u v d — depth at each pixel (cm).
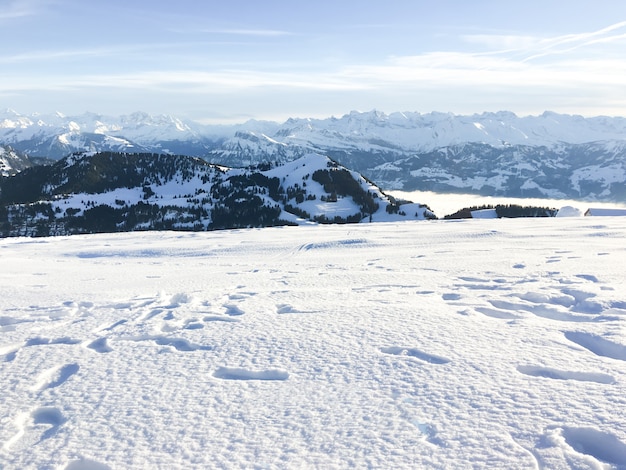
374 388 580
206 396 579
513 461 416
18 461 454
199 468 430
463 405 521
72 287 1509
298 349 740
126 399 578
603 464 409
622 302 965
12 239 3997
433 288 1266
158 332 868
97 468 442
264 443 466
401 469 415
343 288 1320
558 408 502
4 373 676
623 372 589
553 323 845
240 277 1678
